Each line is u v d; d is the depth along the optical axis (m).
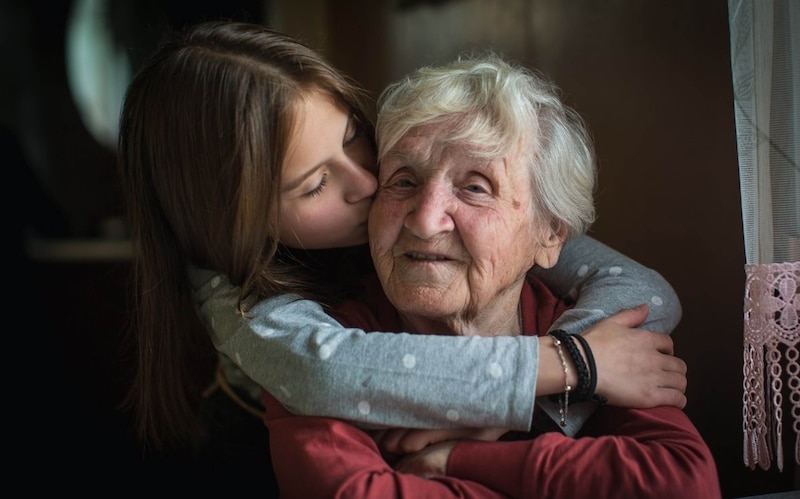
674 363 1.08
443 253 1.03
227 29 1.09
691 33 1.80
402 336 0.99
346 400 0.96
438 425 0.97
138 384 1.33
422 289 1.03
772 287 1.04
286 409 1.04
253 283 1.11
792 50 1.03
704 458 0.96
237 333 1.07
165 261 1.22
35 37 2.79
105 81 2.85
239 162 1.02
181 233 1.14
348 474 0.92
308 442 0.97
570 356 0.99
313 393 0.97
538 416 1.10
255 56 1.05
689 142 1.82
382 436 1.05
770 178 1.04
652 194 1.87
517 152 1.04
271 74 1.03
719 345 1.83
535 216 1.09
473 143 1.01
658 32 1.83
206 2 2.69
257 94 1.02
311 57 1.09
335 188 1.09
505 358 0.96
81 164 2.84
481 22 2.09
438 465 0.99
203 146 1.04
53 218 2.78
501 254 1.04
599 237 1.92
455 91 1.04
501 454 0.97
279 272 1.14
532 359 0.96
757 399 1.06
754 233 1.06
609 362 1.01
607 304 1.14
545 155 1.08
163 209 1.15
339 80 1.10
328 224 1.10
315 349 0.98
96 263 2.69
